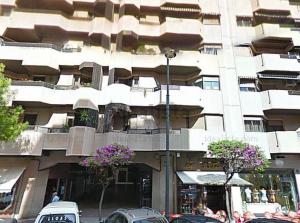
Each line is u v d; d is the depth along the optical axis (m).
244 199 17.36
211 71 19.92
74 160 17.47
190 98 18.28
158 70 20.33
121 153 13.51
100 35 20.92
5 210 15.84
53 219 7.66
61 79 19.56
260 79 20.36
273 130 19.52
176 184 17.39
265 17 22.89
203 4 22.92
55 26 20.12
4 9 20.78
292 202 17.53
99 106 18.67
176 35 21.30
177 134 16.97
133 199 21.44
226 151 12.68
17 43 18.94
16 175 16.05
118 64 19.56
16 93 17.20
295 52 21.80
